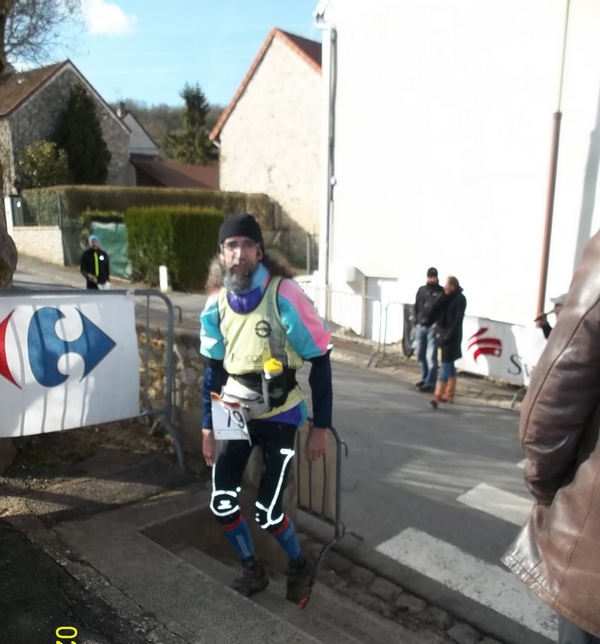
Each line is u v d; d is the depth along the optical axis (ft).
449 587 11.67
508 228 29.71
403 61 33.47
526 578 5.58
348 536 13.35
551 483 5.48
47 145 86.84
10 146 88.48
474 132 30.55
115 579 8.66
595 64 25.85
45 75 91.66
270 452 9.03
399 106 34.06
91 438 13.85
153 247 56.90
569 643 5.50
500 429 21.42
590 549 5.07
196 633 7.65
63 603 8.06
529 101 28.17
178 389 13.57
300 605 9.91
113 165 104.63
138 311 22.44
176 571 8.93
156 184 115.75
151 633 7.59
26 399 11.53
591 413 5.18
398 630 10.31
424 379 26.58
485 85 29.81
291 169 87.97
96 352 12.16
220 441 9.21
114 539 9.77
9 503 10.73
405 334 30.45
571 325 5.02
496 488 16.26
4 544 9.42
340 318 38.63
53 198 74.69
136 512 10.77
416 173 33.63
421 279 33.76
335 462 11.75
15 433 11.49
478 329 27.89
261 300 8.52
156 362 14.33
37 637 7.36
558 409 5.12
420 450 19.02
